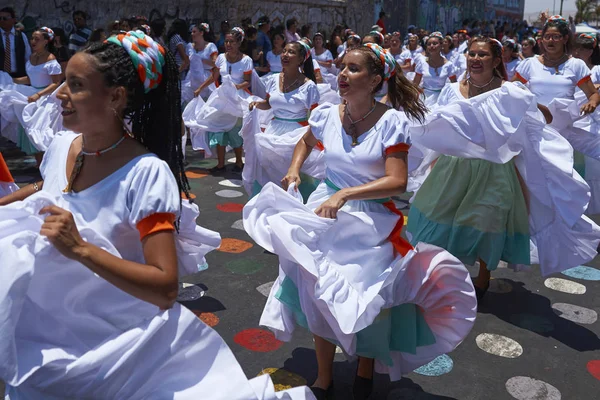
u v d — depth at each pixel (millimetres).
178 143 1830
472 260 3857
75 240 1503
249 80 7625
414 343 2725
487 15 35875
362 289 2541
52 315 1636
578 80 4922
